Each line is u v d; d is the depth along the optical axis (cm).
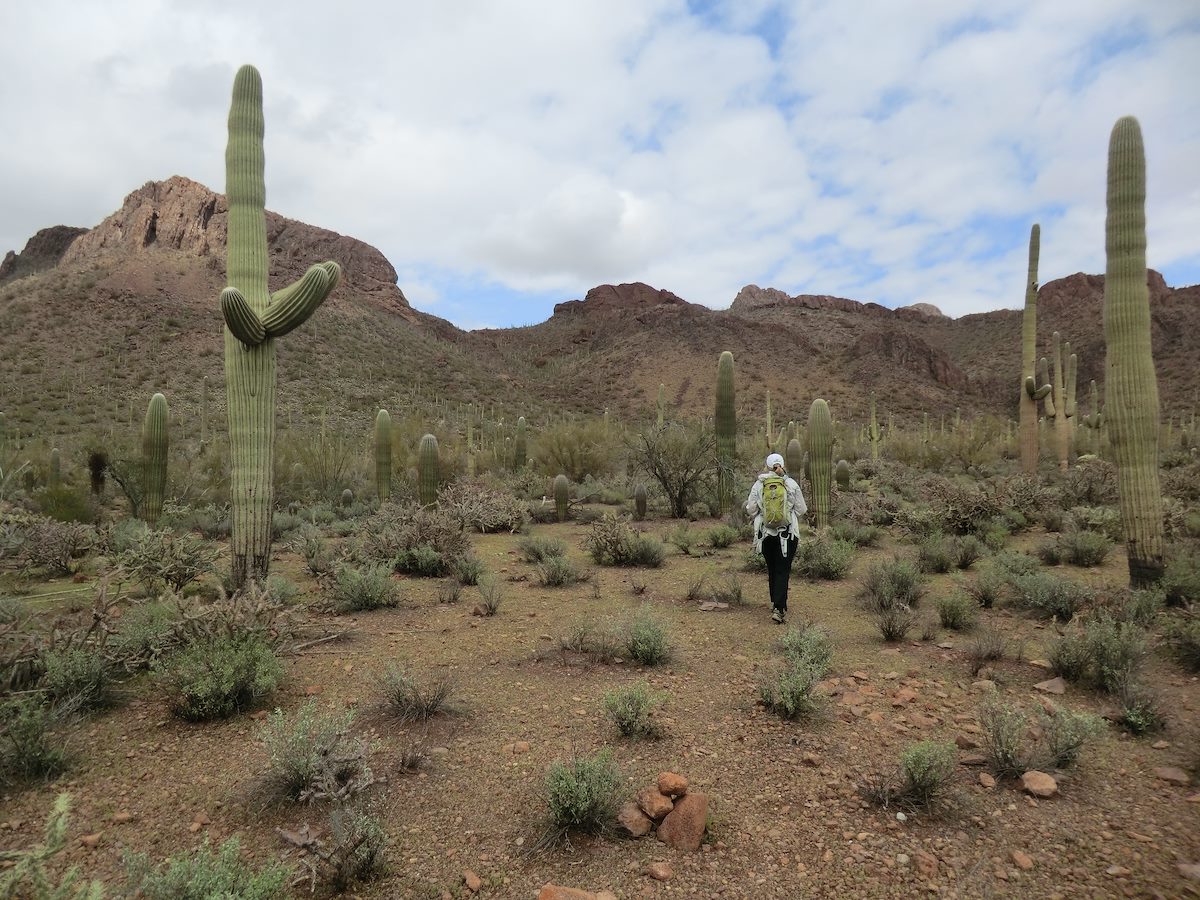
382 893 287
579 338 17262
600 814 329
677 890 288
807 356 12300
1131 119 761
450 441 2902
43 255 19038
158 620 570
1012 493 1375
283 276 14512
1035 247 1914
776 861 307
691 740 426
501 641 639
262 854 310
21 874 227
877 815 341
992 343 13062
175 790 367
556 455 2417
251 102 771
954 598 679
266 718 458
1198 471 1612
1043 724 401
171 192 13662
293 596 776
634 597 823
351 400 7119
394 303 14762
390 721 456
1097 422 2273
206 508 1491
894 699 487
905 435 3456
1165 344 9619
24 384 6412
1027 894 282
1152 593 662
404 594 847
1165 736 421
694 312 13900
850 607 761
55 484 1481
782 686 461
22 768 379
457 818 341
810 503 1445
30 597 778
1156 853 304
